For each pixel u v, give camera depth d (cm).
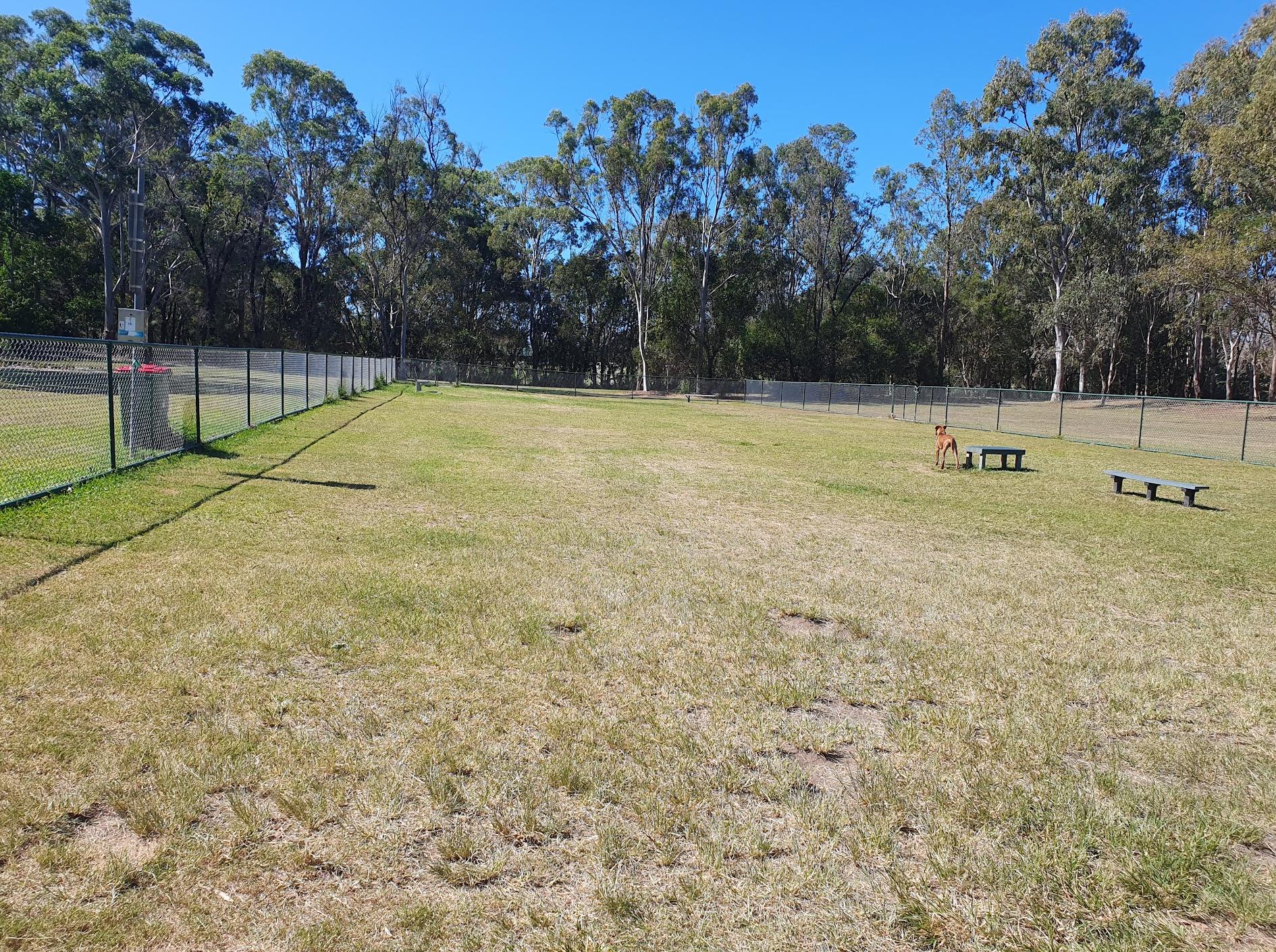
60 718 353
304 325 6119
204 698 382
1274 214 3812
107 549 633
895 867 283
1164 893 274
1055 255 5131
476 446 1616
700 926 249
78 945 226
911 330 6969
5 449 1050
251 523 760
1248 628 596
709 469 1480
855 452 1927
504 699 405
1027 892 272
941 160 6147
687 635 521
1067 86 4922
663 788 329
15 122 3972
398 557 670
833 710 419
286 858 271
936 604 629
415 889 260
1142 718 421
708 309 6359
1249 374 6938
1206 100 4431
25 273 4272
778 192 6259
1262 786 353
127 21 4503
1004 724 406
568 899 259
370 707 386
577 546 762
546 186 6056
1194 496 1200
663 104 5700
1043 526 1007
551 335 7825
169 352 1254
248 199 5544
